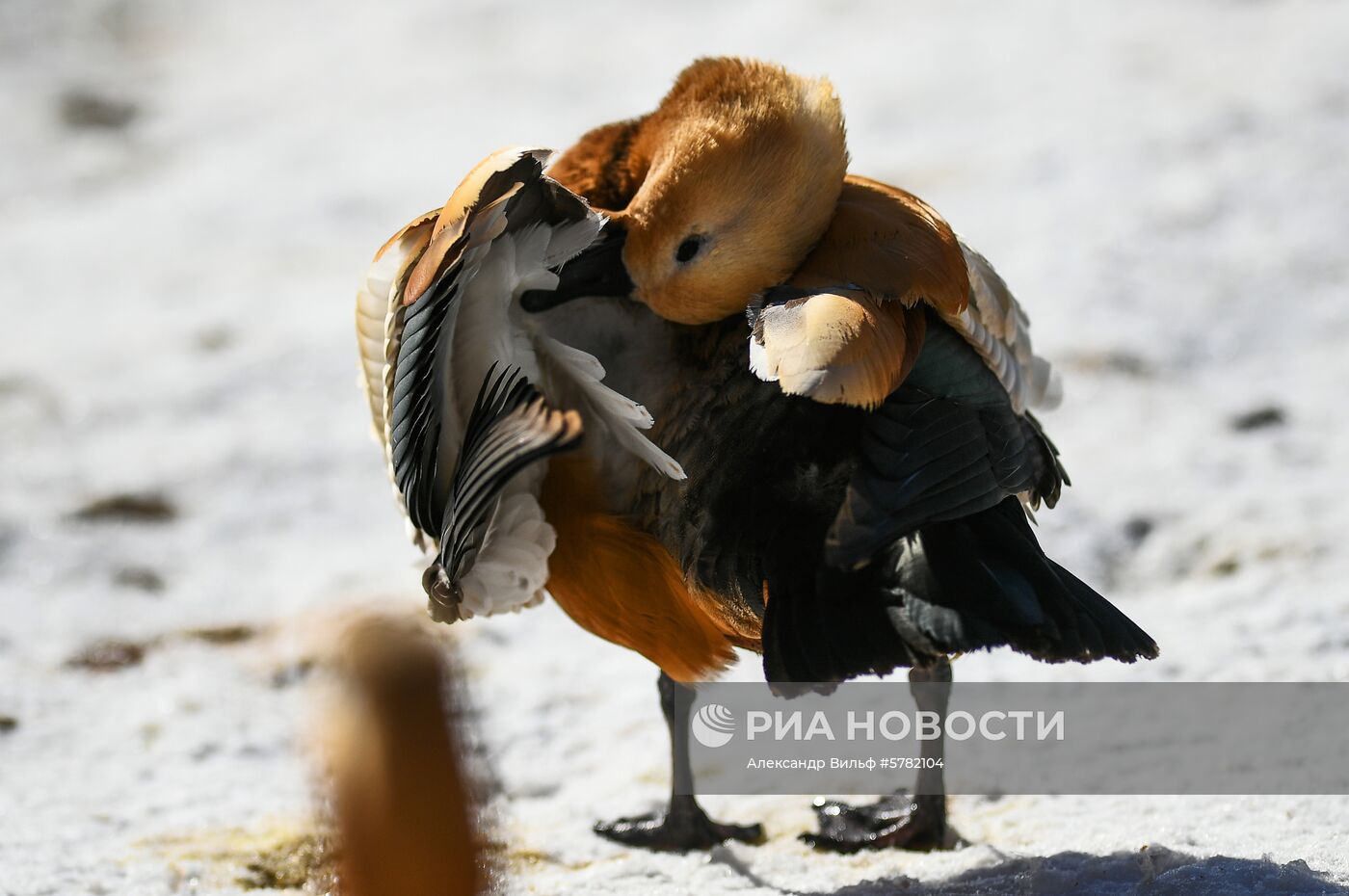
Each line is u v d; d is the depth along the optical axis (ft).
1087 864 38.91
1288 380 74.13
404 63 131.54
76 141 123.13
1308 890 36.29
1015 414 41.34
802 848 43.78
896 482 35.06
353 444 77.87
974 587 34.06
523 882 41.81
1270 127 98.48
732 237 39.27
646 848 44.39
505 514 37.50
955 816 45.06
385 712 22.53
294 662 57.98
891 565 35.06
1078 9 121.29
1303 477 65.36
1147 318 80.07
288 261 100.42
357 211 106.52
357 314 42.22
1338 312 79.51
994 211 92.53
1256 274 83.46
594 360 37.17
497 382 35.91
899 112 107.76
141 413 82.02
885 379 35.47
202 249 103.09
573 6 138.21
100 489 74.33
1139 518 63.05
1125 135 99.71
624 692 54.39
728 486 37.73
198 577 66.64
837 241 39.68
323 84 129.80
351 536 69.72
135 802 47.70
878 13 125.49
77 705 55.31
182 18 147.02
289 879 42.47
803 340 34.91
